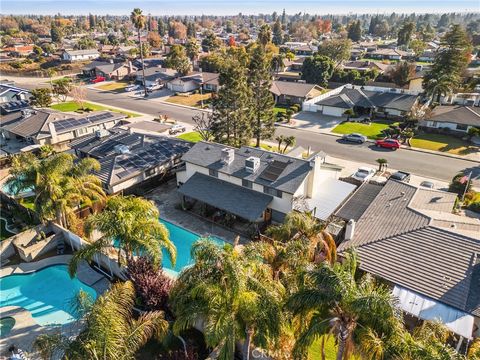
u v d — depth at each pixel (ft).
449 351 42.27
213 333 49.49
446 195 109.09
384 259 81.05
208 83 302.66
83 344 48.08
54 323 77.25
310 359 66.18
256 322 51.11
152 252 73.41
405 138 187.32
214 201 113.91
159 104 271.49
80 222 103.65
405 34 590.14
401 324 45.24
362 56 503.61
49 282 90.17
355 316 45.14
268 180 110.73
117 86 332.60
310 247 68.85
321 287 46.80
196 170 127.24
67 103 272.31
